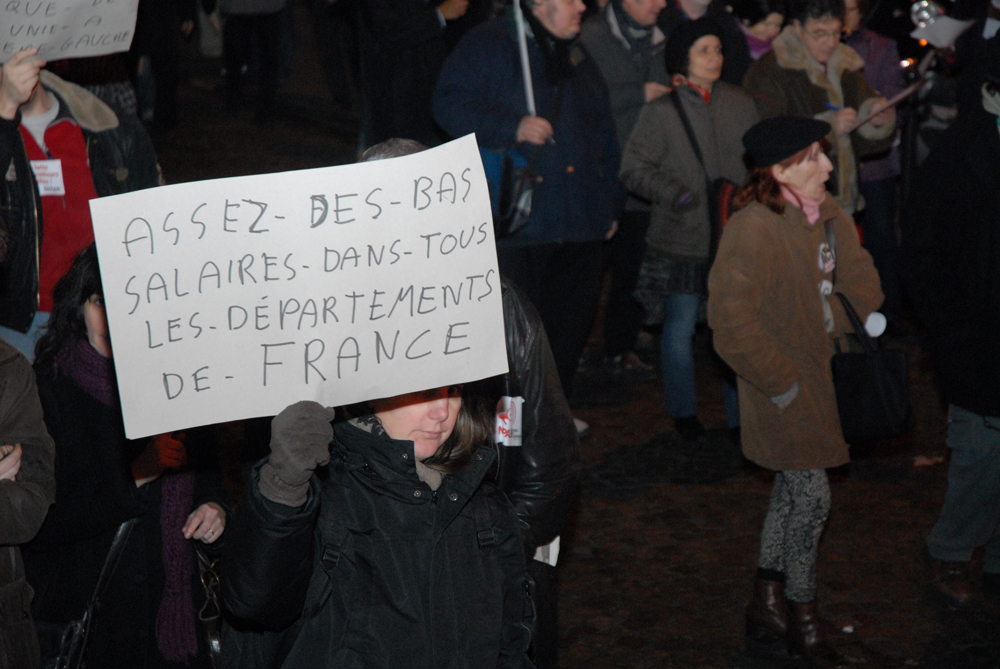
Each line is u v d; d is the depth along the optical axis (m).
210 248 1.66
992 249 3.50
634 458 5.21
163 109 10.59
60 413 2.29
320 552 1.79
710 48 5.16
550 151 4.76
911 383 6.03
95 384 2.29
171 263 1.65
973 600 3.97
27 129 3.55
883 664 3.60
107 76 3.87
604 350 6.55
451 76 4.73
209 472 2.54
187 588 2.46
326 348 1.71
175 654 2.43
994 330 3.55
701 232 5.18
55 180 3.58
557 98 4.80
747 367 3.38
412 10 6.52
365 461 1.83
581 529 4.54
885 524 4.56
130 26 3.44
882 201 6.30
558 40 4.73
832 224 3.61
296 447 1.60
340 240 1.70
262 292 1.68
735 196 3.53
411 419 1.83
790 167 3.45
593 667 3.59
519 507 2.30
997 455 3.76
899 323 6.90
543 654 2.36
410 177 1.72
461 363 1.78
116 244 1.62
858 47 6.17
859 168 5.80
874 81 6.18
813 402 3.44
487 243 1.78
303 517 1.64
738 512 4.66
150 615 2.41
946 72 5.67
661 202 5.16
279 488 1.61
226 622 1.86
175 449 2.42
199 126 11.11
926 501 4.75
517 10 4.71
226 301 1.67
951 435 3.89
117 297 1.63
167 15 10.30
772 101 5.53
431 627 1.81
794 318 3.43
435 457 1.91
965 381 3.67
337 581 1.79
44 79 3.65
